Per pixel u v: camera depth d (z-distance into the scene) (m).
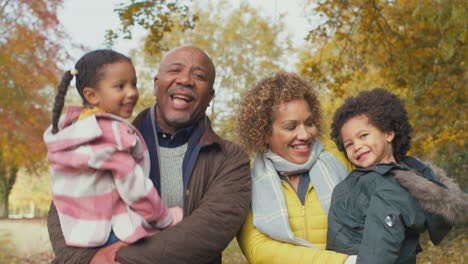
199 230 2.06
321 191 2.41
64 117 2.10
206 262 2.12
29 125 13.61
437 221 2.10
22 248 10.57
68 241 1.97
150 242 2.00
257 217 2.38
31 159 14.88
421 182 2.06
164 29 7.97
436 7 6.39
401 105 2.46
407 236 2.10
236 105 2.71
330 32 7.89
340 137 2.52
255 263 2.31
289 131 2.43
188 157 2.35
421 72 7.86
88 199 1.98
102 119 2.05
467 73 7.61
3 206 20.17
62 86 2.06
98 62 2.10
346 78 8.16
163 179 2.37
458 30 6.28
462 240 8.65
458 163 9.45
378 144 2.33
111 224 2.02
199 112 2.46
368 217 2.05
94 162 1.94
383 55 8.23
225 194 2.19
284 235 2.26
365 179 2.22
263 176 2.50
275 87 2.46
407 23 8.05
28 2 12.24
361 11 7.85
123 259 1.96
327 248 2.25
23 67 12.66
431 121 7.87
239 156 2.37
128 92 2.13
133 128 2.12
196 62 2.41
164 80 2.40
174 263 2.00
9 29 12.37
